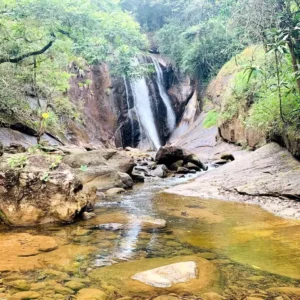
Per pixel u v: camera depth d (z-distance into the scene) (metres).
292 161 7.90
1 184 4.85
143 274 3.00
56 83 13.25
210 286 2.79
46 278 2.95
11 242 3.92
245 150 12.93
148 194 7.53
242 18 7.67
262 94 10.23
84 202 5.20
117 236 4.29
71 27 11.19
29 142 12.88
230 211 5.74
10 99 10.83
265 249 3.76
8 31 10.15
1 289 2.73
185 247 3.85
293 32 6.43
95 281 2.90
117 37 12.94
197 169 11.93
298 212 5.45
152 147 24.50
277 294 2.67
